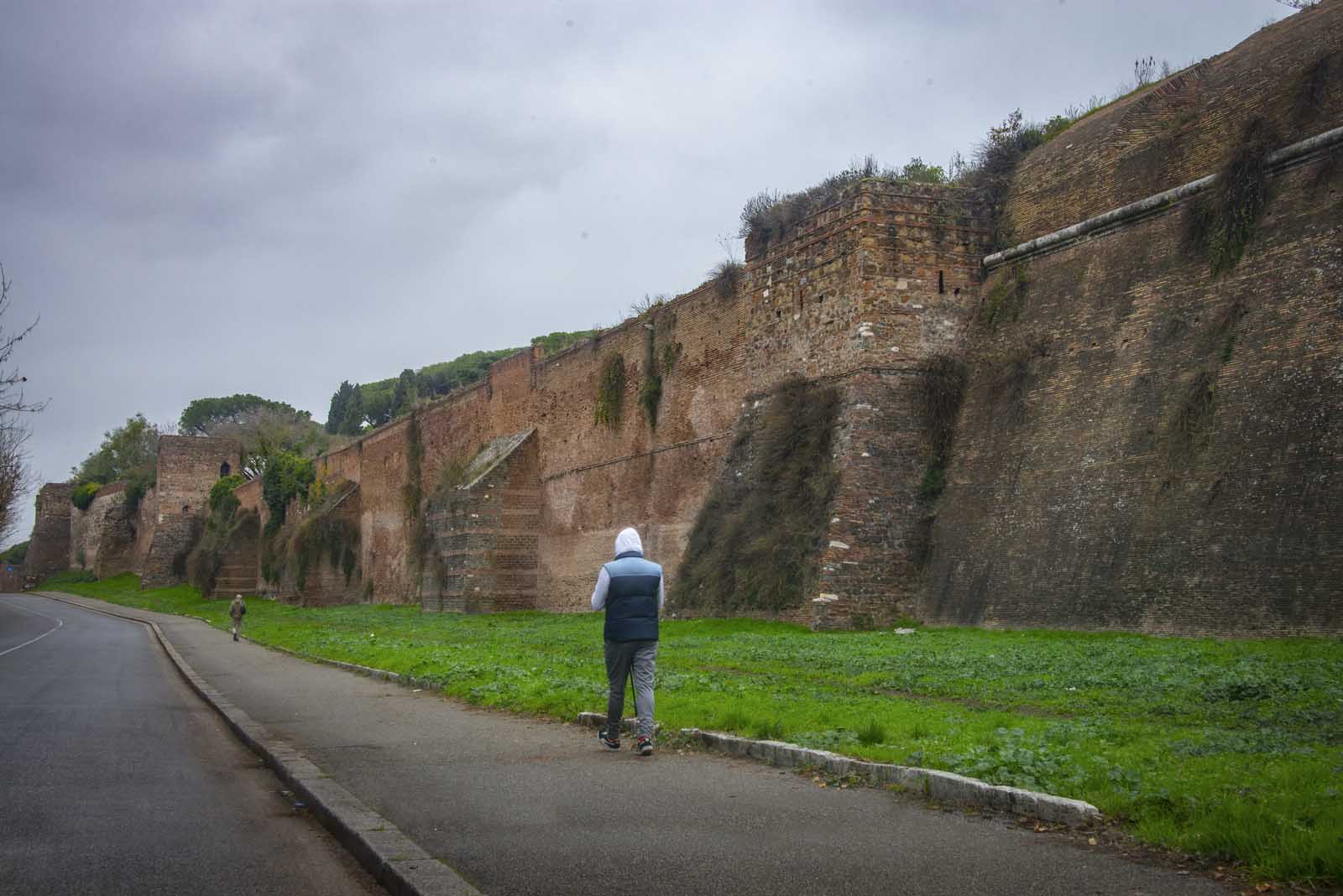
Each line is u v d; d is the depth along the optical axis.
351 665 21.88
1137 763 7.93
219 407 143.88
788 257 30.70
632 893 5.64
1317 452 18.45
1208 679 12.69
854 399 27.27
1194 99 25.14
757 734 10.30
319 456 78.44
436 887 5.61
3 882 6.07
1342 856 5.39
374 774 9.16
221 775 9.80
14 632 43.94
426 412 59.97
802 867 6.04
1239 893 5.39
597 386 42.53
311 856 6.87
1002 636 21.72
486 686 15.74
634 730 11.45
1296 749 8.38
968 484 26.02
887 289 27.81
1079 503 22.97
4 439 46.31
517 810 7.62
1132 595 20.88
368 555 66.56
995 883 5.66
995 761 8.05
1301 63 21.75
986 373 26.86
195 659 25.50
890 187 28.23
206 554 84.81
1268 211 21.11
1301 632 17.67
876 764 8.45
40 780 9.23
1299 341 19.50
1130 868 5.86
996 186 28.81
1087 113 30.39
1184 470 20.77
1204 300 21.88
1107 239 25.12
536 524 47.12
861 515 26.31
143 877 6.24
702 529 30.95
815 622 25.48
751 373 31.80
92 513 123.88
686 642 23.05
